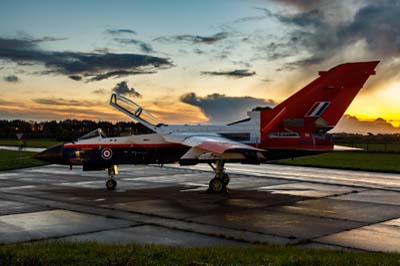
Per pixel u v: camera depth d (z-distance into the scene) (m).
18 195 16.38
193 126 18.95
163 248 7.46
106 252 6.97
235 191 17.77
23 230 10.20
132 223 11.16
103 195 16.48
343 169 28.92
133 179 22.55
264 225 11.02
